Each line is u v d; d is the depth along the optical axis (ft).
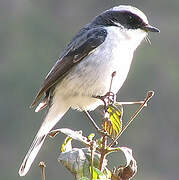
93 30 25.81
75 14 74.43
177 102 61.67
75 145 48.83
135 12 26.08
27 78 64.18
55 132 19.98
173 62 63.98
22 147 59.52
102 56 25.25
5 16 73.72
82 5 74.49
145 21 26.09
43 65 66.28
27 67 65.21
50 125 26.53
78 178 19.69
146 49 65.16
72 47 26.05
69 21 73.87
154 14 70.74
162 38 67.15
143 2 71.10
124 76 25.57
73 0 74.79
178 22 69.05
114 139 19.83
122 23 26.08
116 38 25.45
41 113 60.64
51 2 74.18
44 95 27.07
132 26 26.03
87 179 18.93
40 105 27.12
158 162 59.52
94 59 25.35
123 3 72.90
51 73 26.40
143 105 19.90
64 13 74.23
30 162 25.14
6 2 74.23
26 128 60.70
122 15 26.17
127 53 25.50
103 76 25.23
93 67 25.35
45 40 71.26
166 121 60.44
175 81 62.49
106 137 19.74
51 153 55.67
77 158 19.76
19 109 61.57
